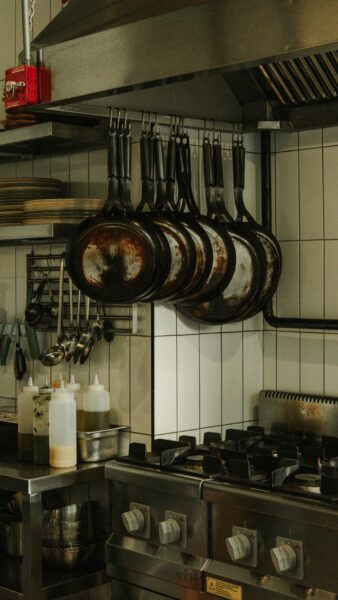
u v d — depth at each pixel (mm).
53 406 2639
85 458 2695
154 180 2680
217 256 2576
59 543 2654
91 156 2949
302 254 2812
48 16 3084
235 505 2086
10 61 3256
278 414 2824
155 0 1962
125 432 2771
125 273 2467
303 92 2639
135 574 2332
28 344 3152
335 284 2725
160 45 1911
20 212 2908
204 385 2809
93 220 2498
